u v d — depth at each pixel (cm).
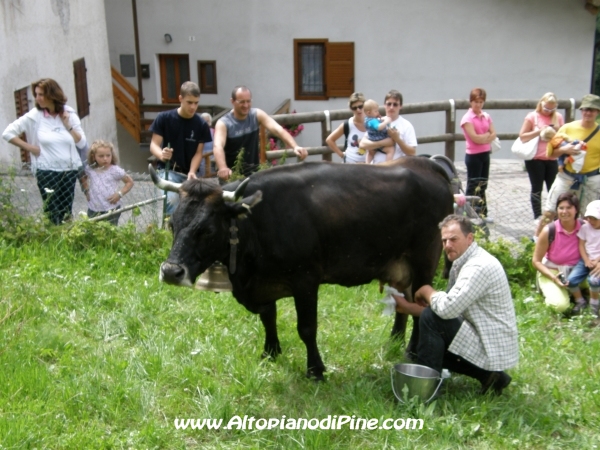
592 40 1691
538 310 750
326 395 550
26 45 1246
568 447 494
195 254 503
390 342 643
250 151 805
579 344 667
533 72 1731
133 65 1941
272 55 1850
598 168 885
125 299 700
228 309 698
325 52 1822
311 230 547
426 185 603
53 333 607
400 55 1778
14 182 897
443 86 1777
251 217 534
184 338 624
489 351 521
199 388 542
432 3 1730
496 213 1055
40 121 851
